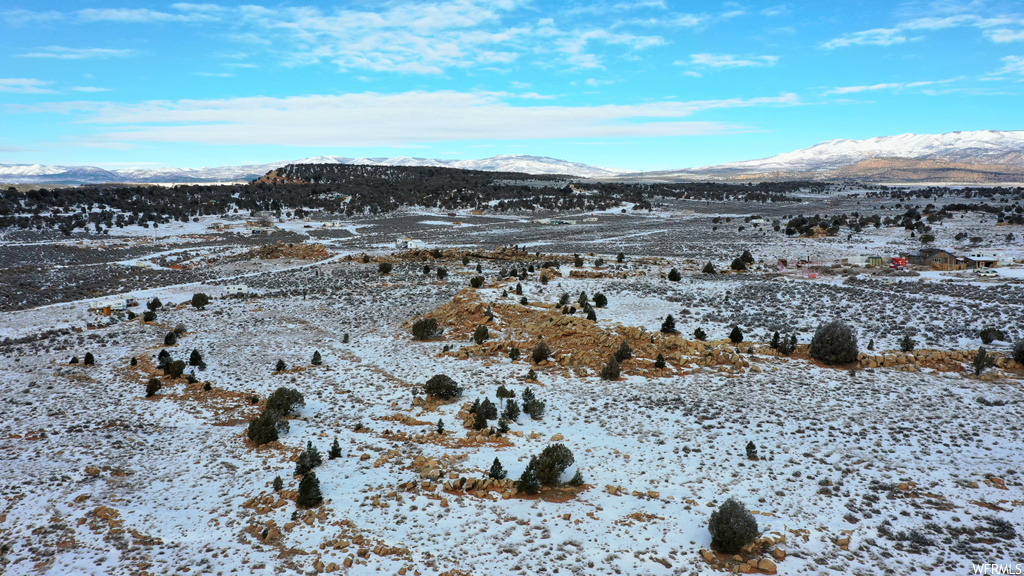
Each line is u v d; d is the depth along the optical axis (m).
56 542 20.03
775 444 26.67
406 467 25.27
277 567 18.23
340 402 34.97
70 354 47.62
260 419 29.28
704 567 17.84
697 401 32.16
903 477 23.41
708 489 22.69
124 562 18.70
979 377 34.31
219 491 23.73
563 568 17.89
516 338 46.78
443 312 55.91
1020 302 51.47
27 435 30.27
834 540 19.17
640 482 23.38
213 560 18.75
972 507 21.05
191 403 35.62
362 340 50.72
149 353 47.44
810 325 46.59
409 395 35.53
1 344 51.28
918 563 17.91
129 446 28.77
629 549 18.77
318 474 24.69
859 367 36.91
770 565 17.56
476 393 35.25
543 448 26.88
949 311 48.91
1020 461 24.36
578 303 54.69
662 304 55.16
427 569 17.92
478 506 21.66
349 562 18.23
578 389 35.09
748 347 40.78
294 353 47.34
